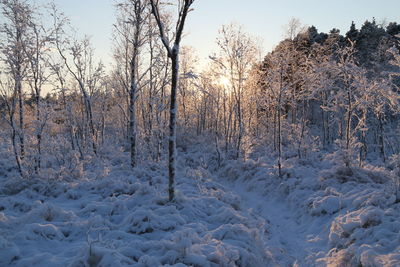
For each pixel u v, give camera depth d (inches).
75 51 910.4
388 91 609.3
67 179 574.6
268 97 965.2
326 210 453.4
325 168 790.5
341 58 694.5
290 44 914.1
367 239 306.0
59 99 874.8
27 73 591.2
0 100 570.9
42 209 350.6
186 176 682.2
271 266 311.4
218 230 328.8
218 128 1462.8
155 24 711.1
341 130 932.6
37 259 246.5
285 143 1289.4
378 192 412.8
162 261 247.1
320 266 317.7
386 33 1755.7
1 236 274.8
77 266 232.1
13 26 581.6
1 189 499.5
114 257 238.5
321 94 1171.9
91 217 344.8
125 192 486.9
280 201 628.4
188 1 360.2
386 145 1149.1
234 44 965.8
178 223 345.1
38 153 604.1
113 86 991.0
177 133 1456.7
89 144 971.3
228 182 887.1
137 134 922.1
